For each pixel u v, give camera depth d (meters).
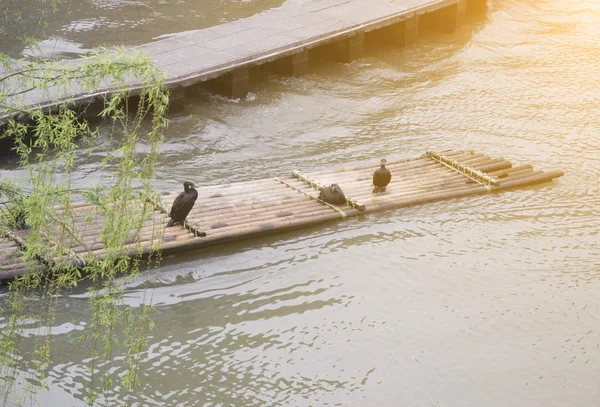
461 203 18.50
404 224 17.44
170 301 14.48
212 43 24.16
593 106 24.83
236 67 22.78
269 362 13.07
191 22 27.20
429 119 23.45
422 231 17.22
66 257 13.76
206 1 29.53
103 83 19.95
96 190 11.36
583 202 18.98
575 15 33.25
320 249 16.39
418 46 29.02
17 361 12.51
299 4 28.75
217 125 21.73
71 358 12.72
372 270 15.77
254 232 16.36
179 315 14.12
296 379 12.70
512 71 27.33
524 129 23.11
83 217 14.38
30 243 10.94
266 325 14.02
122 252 14.62
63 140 11.12
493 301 14.94
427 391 12.54
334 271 15.69
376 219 17.55
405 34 28.41
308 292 15.02
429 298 14.97
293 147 21.22
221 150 20.62
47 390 11.98
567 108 24.64
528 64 27.98
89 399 11.55
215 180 19.14
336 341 13.66
